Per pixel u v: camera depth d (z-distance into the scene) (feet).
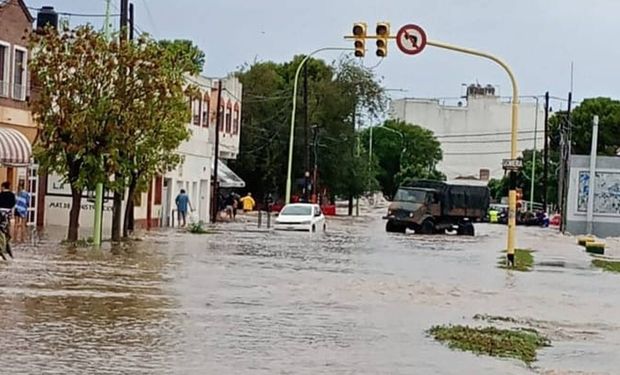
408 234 238.68
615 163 301.02
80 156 134.00
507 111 561.02
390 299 91.35
